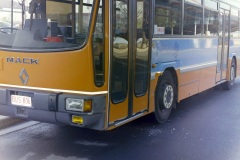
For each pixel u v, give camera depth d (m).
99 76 4.95
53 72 5.03
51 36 5.11
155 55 6.49
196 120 7.67
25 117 5.31
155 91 6.74
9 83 5.44
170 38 7.09
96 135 6.36
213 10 9.77
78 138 6.17
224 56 11.16
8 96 5.42
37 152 5.46
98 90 4.93
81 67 4.84
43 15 5.23
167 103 7.27
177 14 7.41
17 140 5.99
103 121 5.01
